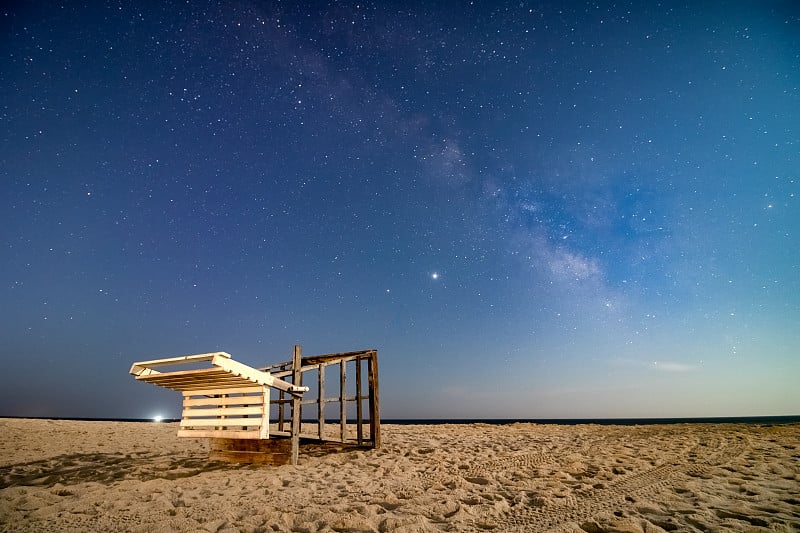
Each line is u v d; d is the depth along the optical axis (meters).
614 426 16.88
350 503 4.78
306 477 6.33
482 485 5.87
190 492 5.30
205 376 6.76
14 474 6.64
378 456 8.45
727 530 3.67
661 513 4.30
